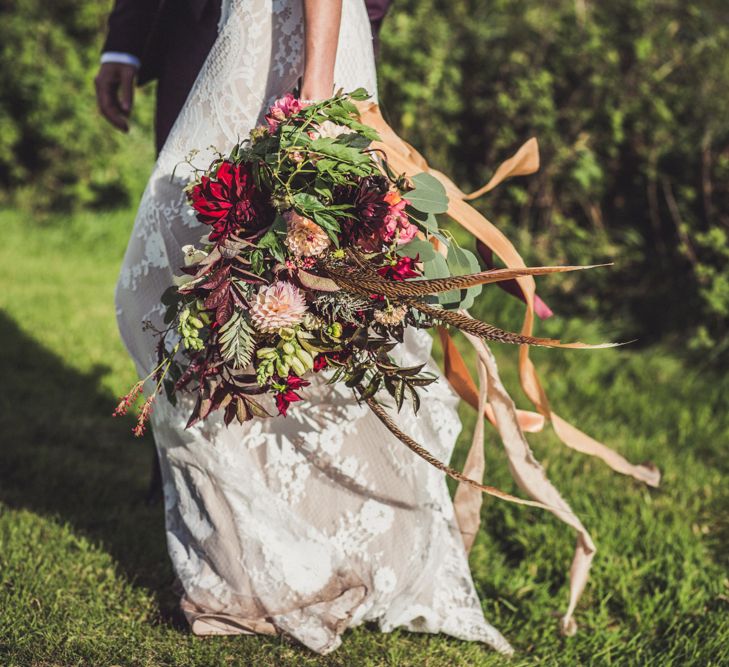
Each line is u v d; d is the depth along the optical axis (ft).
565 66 18.22
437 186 6.23
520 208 18.61
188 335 5.85
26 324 15.53
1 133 22.94
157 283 7.12
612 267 17.44
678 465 11.69
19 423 11.64
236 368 5.90
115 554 8.69
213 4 7.68
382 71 19.15
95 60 23.15
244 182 5.80
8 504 9.48
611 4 18.33
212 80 6.89
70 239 21.84
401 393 6.10
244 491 7.10
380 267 5.88
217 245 5.80
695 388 14.49
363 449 7.17
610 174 17.93
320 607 7.26
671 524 10.04
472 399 7.66
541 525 9.54
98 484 10.19
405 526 7.31
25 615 7.40
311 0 6.37
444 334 7.59
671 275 16.78
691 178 16.67
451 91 19.08
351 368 6.09
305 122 5.96
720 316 15.70
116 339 15.26
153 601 7.98
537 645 7.81
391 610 7.41
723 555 9.59
